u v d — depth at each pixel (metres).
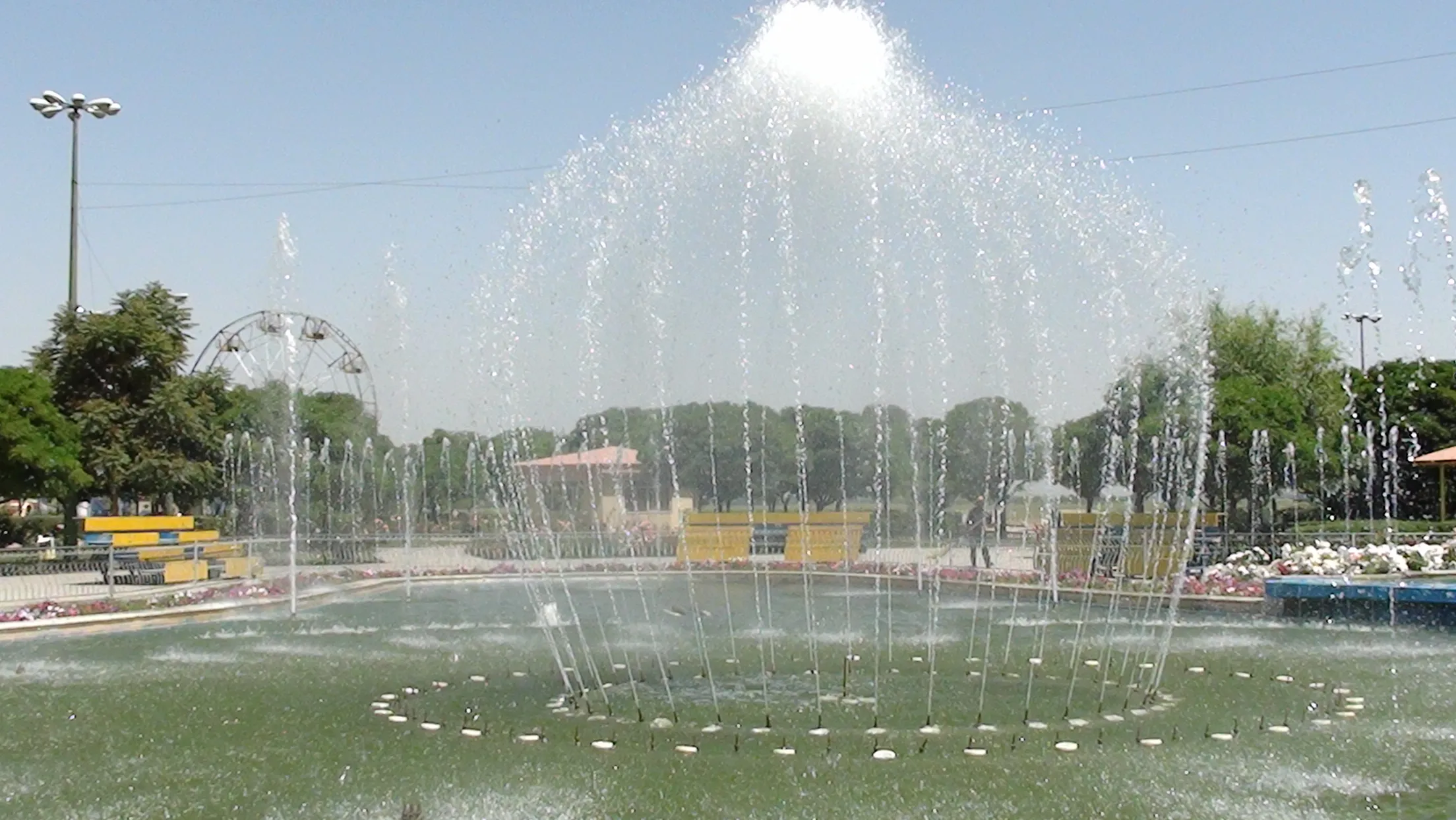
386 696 8.80
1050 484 19.19
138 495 28.14
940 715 7.94
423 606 16.83
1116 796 5.88
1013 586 18.00
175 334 28.69
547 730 7.49
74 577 19.77
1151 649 11.19
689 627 13.50
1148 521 19.98
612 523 26.56
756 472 29.70
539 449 25.48
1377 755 6.69
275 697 8.77
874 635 12.53
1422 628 12.61
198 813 5.69
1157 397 22.64
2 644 12.27
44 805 5.83
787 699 8.62
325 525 29.17
